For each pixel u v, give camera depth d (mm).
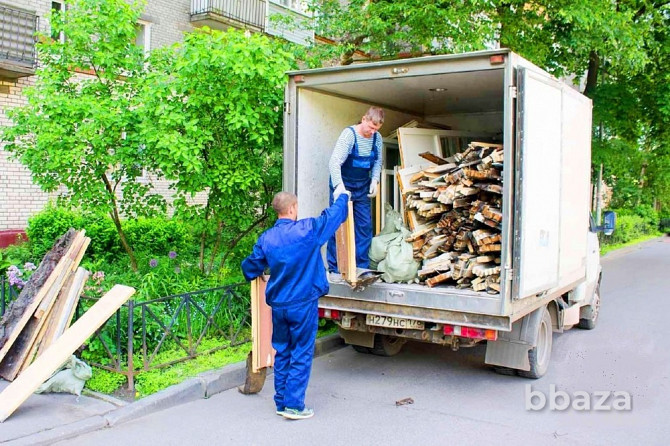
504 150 4949
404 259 5957
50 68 7211
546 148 5547
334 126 6777
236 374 5750
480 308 5105
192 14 16469
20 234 11312
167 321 6035
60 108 6512
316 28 11461
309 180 6418
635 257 19766
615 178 23953
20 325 5531
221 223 7711
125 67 7285
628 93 15867
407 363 6789
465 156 6062
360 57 12500
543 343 6289
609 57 13477
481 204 5676
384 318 5727
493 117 8383
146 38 15508
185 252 9477
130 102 6914
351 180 6148
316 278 4926
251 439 4535
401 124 8078
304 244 4820
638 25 13711
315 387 5875
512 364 5906
